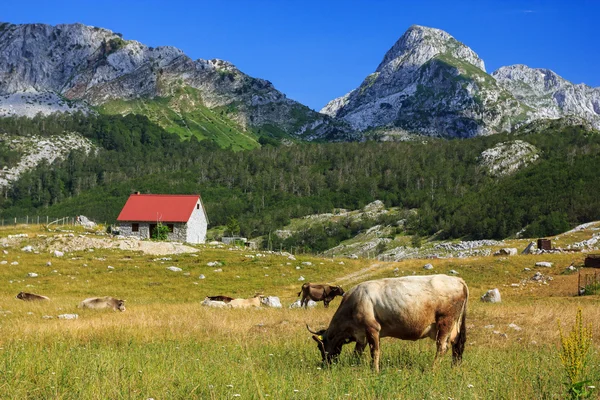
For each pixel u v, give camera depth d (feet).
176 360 41.22
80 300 115.24
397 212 653.30
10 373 33.45
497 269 168.55
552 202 527.81
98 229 268.21
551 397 28.96
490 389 31.12
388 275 174.81
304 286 120.16
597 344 50.34
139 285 149.28
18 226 237.66
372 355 41.24
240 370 37.27
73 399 30.01
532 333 60.08
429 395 30.12
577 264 162.91
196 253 202.28
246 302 109.70
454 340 41.24
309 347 51.06
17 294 116.37
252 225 627.46
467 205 595.88
